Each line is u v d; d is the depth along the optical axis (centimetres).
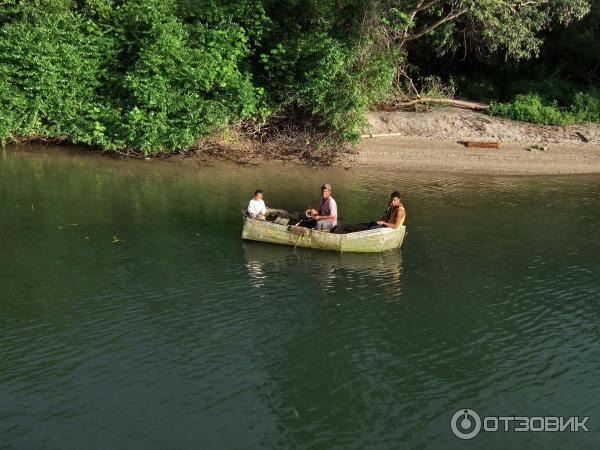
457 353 903
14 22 2042
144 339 909
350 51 2061
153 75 2002
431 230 1438
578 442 724
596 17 2770
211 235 1341
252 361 863
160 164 1972
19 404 752
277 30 2152
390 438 720
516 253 1302
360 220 1479
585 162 2173
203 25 2098
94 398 770
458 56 2945
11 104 2014
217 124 2030
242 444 699
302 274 1157
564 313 1034
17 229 1329
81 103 2058
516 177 2003
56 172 1823
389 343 924
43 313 972
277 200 1636
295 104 2181
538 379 843
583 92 2748
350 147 2177
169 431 714
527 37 2389
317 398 788
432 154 2183
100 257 1197
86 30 2089
